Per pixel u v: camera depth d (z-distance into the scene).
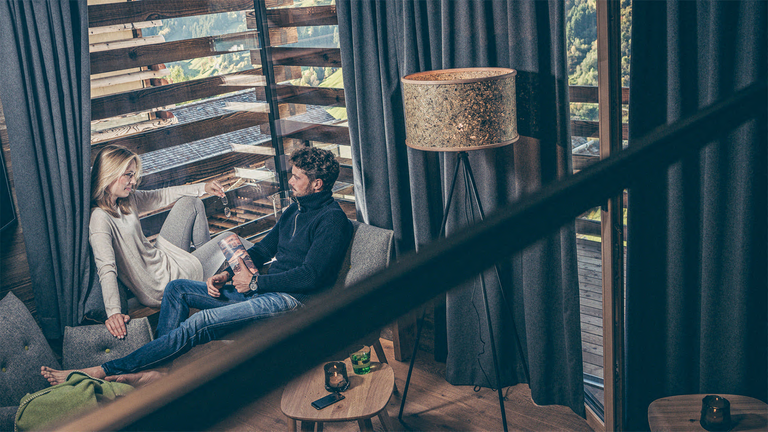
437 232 2.59
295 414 1.93
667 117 1.85
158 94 2.87
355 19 2.55
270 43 3.29
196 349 2.45
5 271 2.58
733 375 1.92
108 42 2.67
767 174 1.74
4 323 2.21
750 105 0.19
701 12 1.74
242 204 3.29
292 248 2.58
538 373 2.40
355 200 2.89
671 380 2.06
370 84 2.62
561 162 2.12
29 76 2.43
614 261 1.88
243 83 3.21
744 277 1.82
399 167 2.62
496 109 2.04
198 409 0.09
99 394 1.97
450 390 2.59
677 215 1.89
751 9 1.62
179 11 2.89
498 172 2.33
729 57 1.71
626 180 0.15
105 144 2.71
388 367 2.17
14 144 2.46
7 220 2.55
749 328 1.88
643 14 1.78
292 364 0.10
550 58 2.11
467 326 2.53
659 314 2.03
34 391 2.19
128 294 2.79
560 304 2.29
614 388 2.01
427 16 2.38
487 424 2.35
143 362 2.27
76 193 2.56
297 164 2.52
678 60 1.77
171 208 2.93
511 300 2.48
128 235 2.68
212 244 2.95
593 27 1.86
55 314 2.62
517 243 0.12
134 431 0.09
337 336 0.10
